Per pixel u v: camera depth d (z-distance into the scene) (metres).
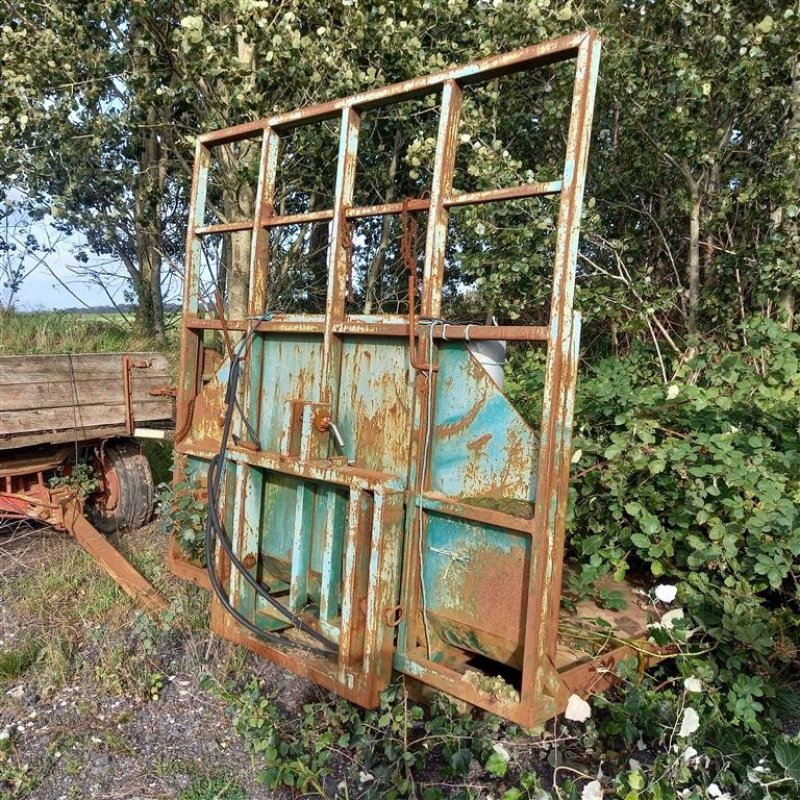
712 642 3.28
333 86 5.92
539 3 5.23
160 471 6.18
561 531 2.32
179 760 3.11
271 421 3.30
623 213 6.91
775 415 3.96
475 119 5.86
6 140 6.46
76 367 4.85
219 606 3.23
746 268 6.01
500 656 2.48
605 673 2.76
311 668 2.78
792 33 4.93
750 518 3.37
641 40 5.36
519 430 2.41
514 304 6.16
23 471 4.84
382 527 2.56
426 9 5.89
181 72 6.37
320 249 8.26
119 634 3.96
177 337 10.09
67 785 2.95
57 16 5.96
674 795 2.43
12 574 4.70
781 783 2.62
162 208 8.63
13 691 3.55
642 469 3.80
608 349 7.20
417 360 2.63
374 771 2.81
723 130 5.89
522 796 2.57
